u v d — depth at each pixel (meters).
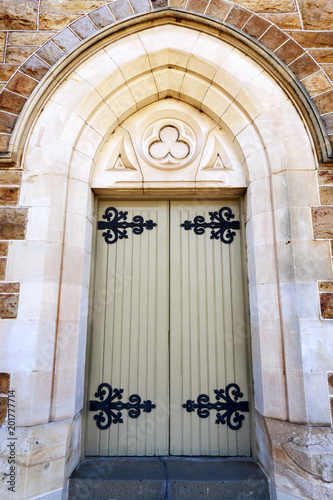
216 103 2.79
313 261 2.37
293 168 2.51
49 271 2.39
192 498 2.26
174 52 2.71
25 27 2.74
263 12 2.77
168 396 2.68
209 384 2.70
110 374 2.72
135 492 2.27
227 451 2.59
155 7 2.77
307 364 2.23
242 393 2.67
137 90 2.81
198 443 2.61
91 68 2.68
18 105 2.61
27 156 2.53
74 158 2.63
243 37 2.65
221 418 2.64
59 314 2.39
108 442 2.61
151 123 2.97
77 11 2.77
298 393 2.22
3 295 2.33
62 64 2.62
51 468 2.16
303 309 2.30
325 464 2.08
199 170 2.84
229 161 2.84
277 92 2.64
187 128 2.96
